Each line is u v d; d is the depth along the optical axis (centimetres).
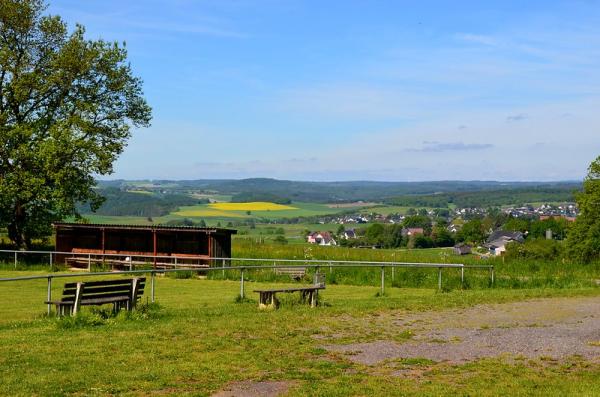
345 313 1867
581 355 1329
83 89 4484
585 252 6419
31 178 4106
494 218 14700
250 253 4428
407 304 2067
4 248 4547
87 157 4238
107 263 3859
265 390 1055
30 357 1241
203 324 1625
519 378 1149
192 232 3841
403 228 12012
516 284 2867
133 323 1628
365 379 1130
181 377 1123
